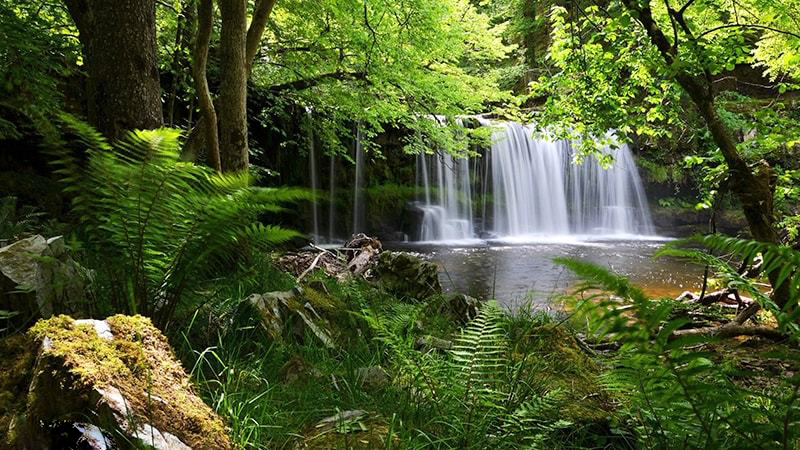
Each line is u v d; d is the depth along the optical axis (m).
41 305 2.51
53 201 8.55
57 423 1.59
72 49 6.56
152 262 2.70
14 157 8.96
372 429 2.40
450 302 5.48
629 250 15.42
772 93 18.72
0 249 2.54
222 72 5.46
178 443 1.69
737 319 5.85
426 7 8.72
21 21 5.57
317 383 2.90
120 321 2.08
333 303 4.41
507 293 9.47
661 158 19.16
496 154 18.48
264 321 3.48
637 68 6.74
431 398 2.58
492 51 11.68
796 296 1.52
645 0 5.37
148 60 4.88
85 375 1.63
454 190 18.14
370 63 9.51
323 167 15.54
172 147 2.51
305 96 11.03
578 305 1.71
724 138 5.43
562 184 19.80
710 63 5.11
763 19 6.93
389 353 3.57
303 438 2.32
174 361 2.10
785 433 1.51
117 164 2.55
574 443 2.37
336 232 15.70
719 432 1.85
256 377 2.83
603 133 6.93
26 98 5.90
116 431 1.55
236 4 5.34
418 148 11.27
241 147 5.57
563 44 6.77
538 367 3.10
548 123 7.22
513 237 18.52
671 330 1.52
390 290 6.32
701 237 1.66
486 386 2.60
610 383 2.34
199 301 3.20
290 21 9.96
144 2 4.83
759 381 3.74
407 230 17.03
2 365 1.90
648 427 2.24
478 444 2.18
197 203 2.58
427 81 9.80
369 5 8.83
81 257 3.52
